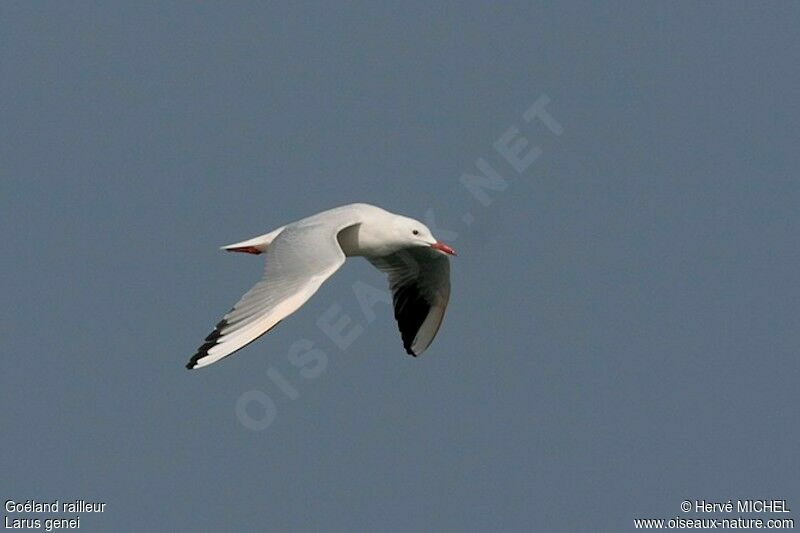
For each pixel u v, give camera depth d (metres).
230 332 15.01
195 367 14.77
